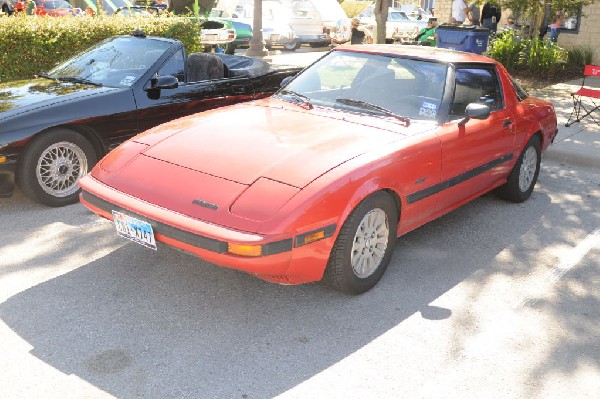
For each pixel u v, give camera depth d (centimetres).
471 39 1195
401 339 369
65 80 634
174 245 360
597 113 1030
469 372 340
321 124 449
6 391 306
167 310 389
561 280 461
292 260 355
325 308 400
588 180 725
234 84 698
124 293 408
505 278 459
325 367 338
